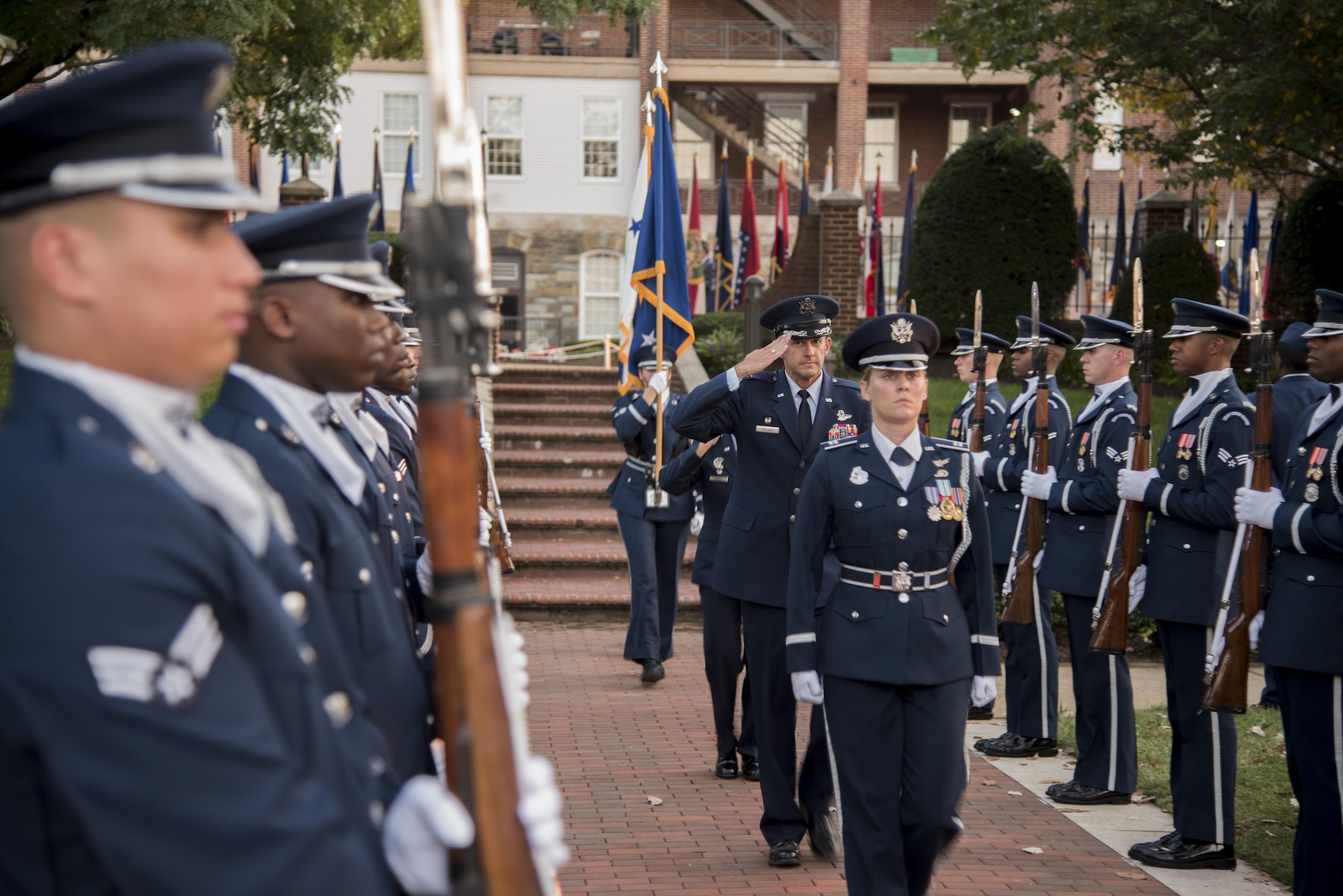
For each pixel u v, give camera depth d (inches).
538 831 68.4
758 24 1285.7
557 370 630.5
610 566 448.1
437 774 97.5
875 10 1311.5
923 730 169.5
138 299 60.2
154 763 55.1
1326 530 167.2
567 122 1239.5
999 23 534.3
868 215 895.1
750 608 213.5
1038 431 264.4
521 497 501.0
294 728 65.7
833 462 178.1
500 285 1243.2
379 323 96.2
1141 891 192.7
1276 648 174.7
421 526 188.7
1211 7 458.3
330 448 93.7
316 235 92.5
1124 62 552.7
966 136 1310.3
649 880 197.5
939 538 172.1
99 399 60.9
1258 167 511.5
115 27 365.7
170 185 60.0
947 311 659.4
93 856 59.7
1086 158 1208.8
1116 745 236.8
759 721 209.6
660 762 264.1
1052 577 251.1
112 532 56.2
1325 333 174.4
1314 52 430.9
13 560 55.2
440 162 68.6
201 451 66.4
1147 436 219.9
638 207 300.8
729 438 258.2
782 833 205.6
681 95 1270.9
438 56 68.3
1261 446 183.2
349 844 62.0
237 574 62.9
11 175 60.0
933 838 169.6
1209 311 212.8
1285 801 234.4
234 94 440.1
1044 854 209.2
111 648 54.6
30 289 60.5
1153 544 218.1
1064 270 658.2
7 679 54.4
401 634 94.3
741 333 684.1
